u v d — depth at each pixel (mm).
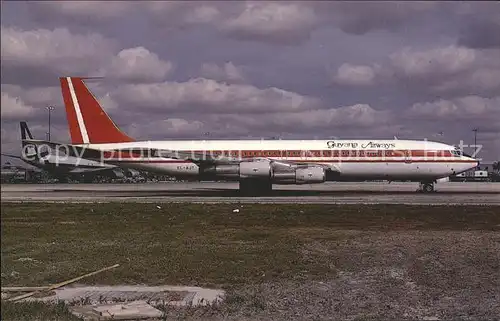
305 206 39531
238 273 16984
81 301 13875
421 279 15906
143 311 12781
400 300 13703
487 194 54969
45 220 32562
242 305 13445
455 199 47375
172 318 12359
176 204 42281
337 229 27562
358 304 13430
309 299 13953
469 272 16656
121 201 47312
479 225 28969
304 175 50469
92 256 20062
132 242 23578
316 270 17328
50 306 13180
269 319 12227
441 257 19016
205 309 13070
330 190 65688
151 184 104625
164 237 25125
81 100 58000
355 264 18281
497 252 19859
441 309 12797
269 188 56062
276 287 15336
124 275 16781
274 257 19422
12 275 16969
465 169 52625
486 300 13562
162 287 15555
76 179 126562
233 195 55625
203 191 66188
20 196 56812
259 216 33344
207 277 16594
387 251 20422
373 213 34531
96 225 29906
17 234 26297
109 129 57938
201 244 22797
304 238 24219
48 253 20781
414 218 32125
